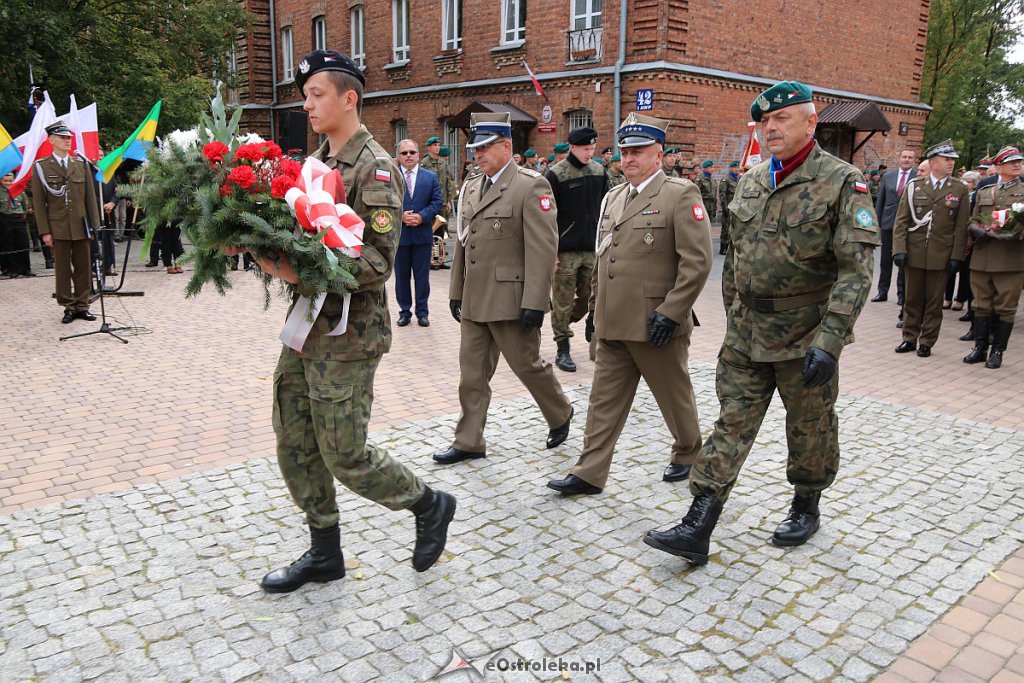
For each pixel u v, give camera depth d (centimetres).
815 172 324
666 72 1558
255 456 490
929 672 279
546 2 1730
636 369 425
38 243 1600
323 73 288
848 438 523
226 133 276
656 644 294
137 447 506
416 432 534
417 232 868
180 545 370
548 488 439
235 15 2048
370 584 337
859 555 363
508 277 457
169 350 772
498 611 316
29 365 711
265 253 270
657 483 446
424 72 2062
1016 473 462
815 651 290
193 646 293
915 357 776
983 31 3206
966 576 345
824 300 333
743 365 347
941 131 3253
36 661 283
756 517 402
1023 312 1026
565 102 1725
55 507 411
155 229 270
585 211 682
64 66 1552
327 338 294
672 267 402
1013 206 688
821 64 1912
